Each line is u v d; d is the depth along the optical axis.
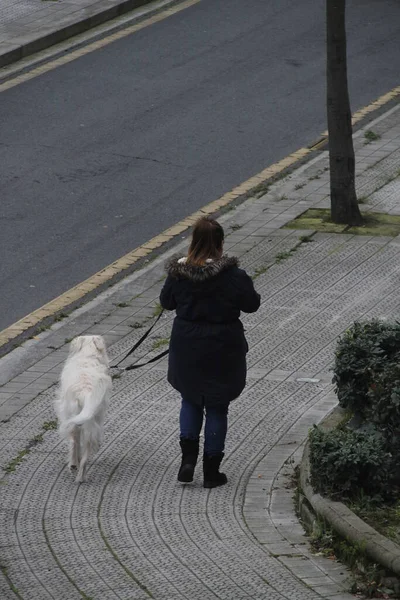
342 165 19.23
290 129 24.14
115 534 9.79
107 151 22.89
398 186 21.23
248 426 12.35
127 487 10.95
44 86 26.61
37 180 21.56
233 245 18.56
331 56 18.73
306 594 8.46
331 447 10.16
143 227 19.69
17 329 15.91
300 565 9.11
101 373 11.18
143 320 16.03
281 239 18.78
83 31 30.62
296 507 10.48
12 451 11.86
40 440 12.16
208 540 9.66
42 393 13.62
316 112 25.02
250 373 13.78
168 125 24.23
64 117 24.69
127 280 17.64
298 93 26.05
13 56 28.30
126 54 28.70
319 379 13.62
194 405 11.02
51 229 19.55
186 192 21.16
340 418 11.56
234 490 10.91
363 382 11.33
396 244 18.47
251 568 8.99
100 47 29.31
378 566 8.80
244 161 22.56
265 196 20.94
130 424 12.46
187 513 10.33
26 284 17.50
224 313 10.76
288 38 29.56
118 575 8.84
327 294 16.39
